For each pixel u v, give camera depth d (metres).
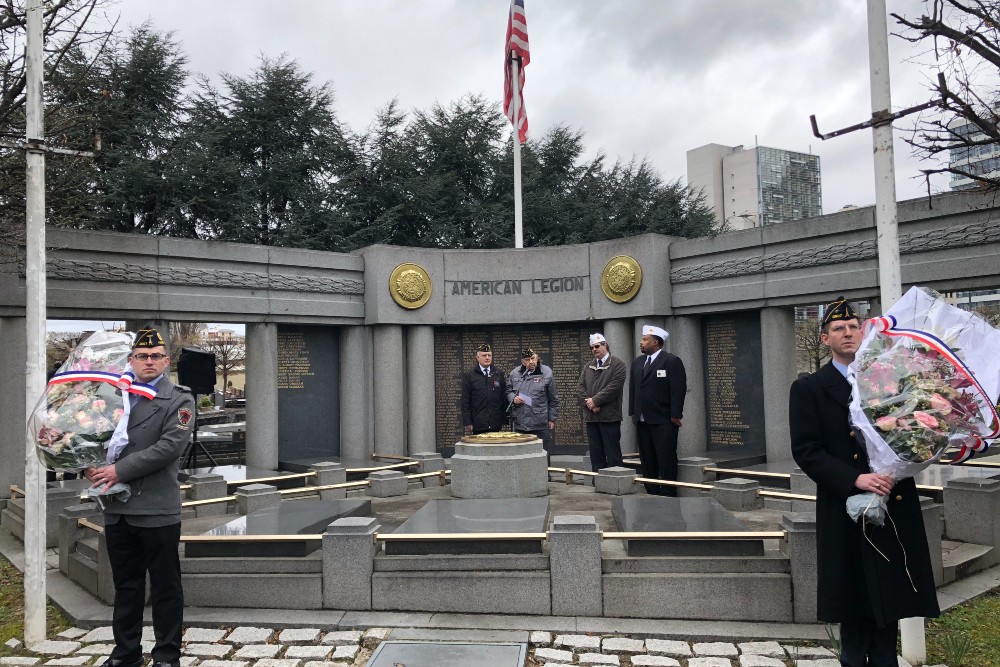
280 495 8.46
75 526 6.74
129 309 10.91
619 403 9.63
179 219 20.88
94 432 4.19
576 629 5.03
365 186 24.70
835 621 3.61
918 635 4.42
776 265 11.33
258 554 5.72
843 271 10.59
